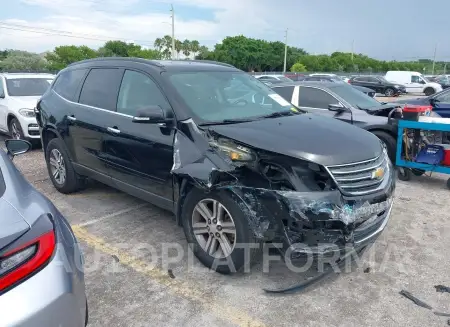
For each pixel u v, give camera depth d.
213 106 4.04
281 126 3.73
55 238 2.18
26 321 1.86
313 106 7.88
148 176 4.11
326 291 3.42
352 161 3.27
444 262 3.91
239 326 2.98
